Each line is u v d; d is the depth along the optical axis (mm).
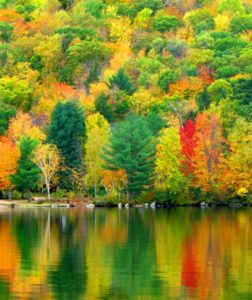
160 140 143250
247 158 139875
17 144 153875
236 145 140625
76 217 117188
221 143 144750
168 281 65000
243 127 141250
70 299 58969
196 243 85625
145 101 190875
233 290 61688
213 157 141750
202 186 141750
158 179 143375
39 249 81312
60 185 156000
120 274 67688
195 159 141250
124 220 111812
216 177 141625
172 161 141375
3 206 141250
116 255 77562
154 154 142875
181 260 74500
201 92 191250
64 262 73438
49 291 61344
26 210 132625
